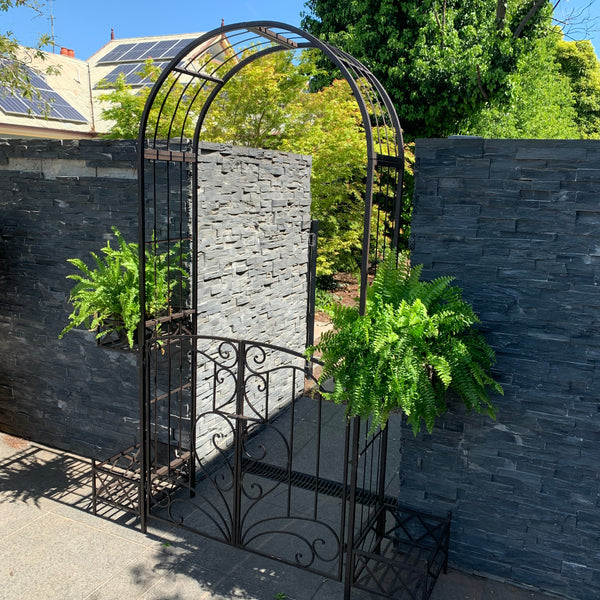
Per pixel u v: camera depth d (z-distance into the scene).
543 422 3.01
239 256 4.53
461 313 2.83
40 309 4.62
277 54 9.51
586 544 3.03
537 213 2.84
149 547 3.53
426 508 3.39
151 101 3.28
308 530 3.77
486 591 3.18
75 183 4.23
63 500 4.03
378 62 11.97
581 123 21.20
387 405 2.73
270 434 5.23
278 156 4.97
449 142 2.96
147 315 3.78
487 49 11.19
